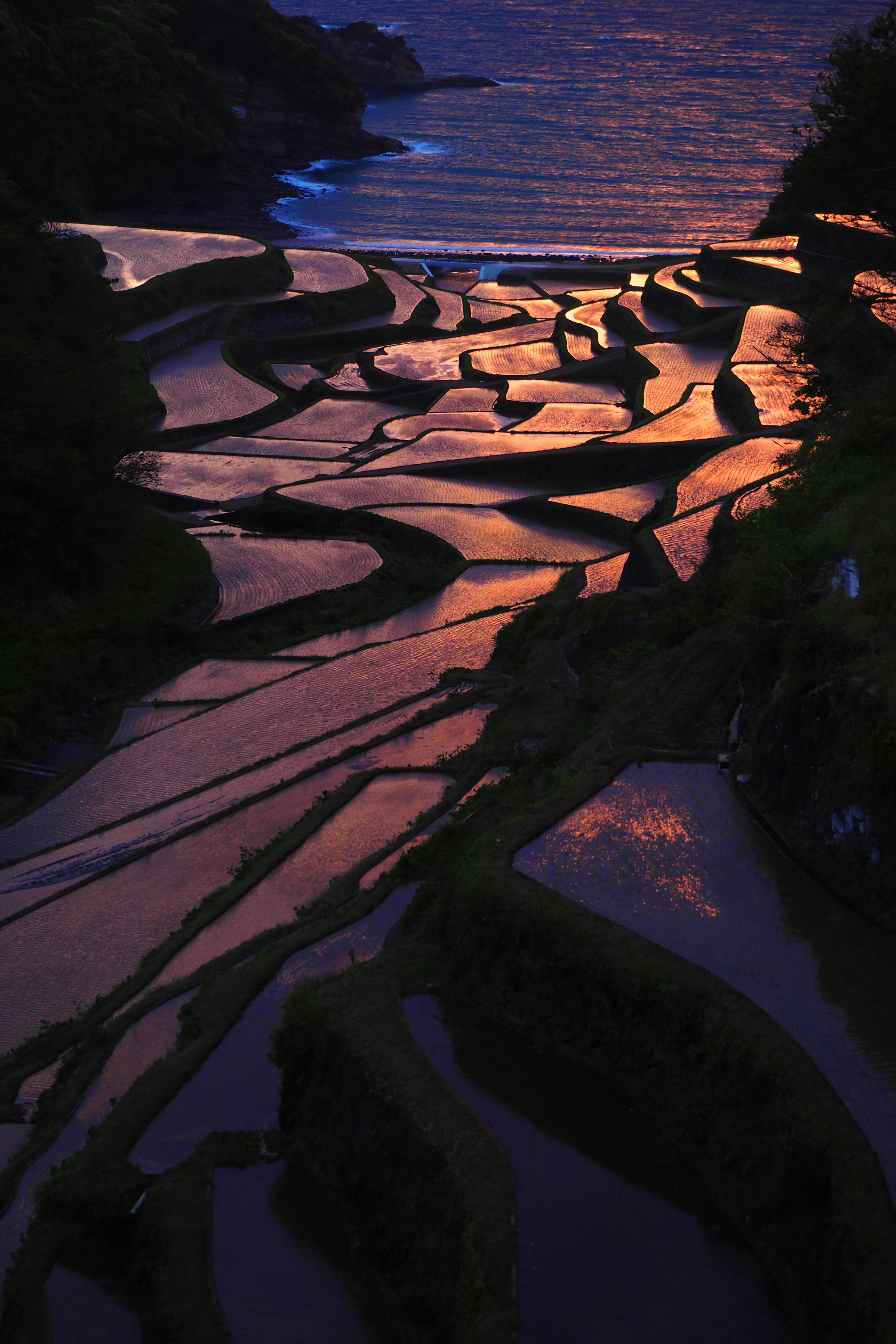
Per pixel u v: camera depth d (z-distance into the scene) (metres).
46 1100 16.31
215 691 33.25
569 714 22.48
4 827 26.52
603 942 13.86
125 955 20.27
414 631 35.78
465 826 18.62
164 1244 12.52
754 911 14.30
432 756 24.91
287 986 16.20
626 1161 12.15
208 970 17.61
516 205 121.12
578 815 16.55
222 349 74.44
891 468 22.67
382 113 165.50
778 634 18.22
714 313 71.56
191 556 41.44
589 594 34.56
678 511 36.22
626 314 76.88
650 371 62.41
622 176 129.50
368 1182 12.85
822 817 15.13
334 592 40.53
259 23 131.62
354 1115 13.33
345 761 25.25
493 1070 13.47
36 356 38.75
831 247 72.62
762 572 19.27
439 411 64.06
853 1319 9.84
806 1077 11.63
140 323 75.31
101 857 23.73
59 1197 13.64
